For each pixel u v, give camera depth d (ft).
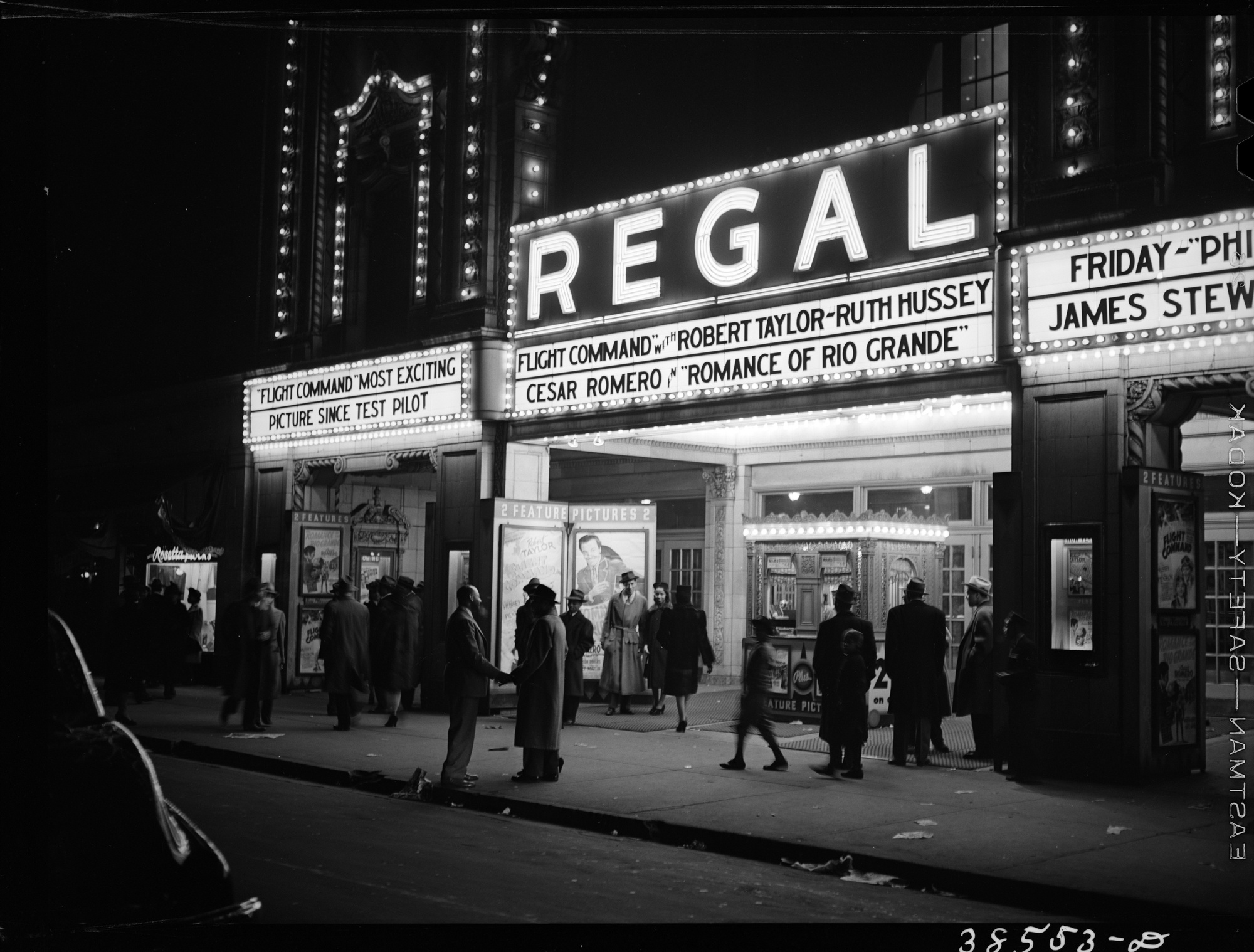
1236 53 41.50
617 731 55.62
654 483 82.89
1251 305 39.34
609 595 66.23
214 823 34.58
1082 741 42.19
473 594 41.86
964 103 56.13
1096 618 42.22
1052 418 44.39
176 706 67.72
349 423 73.36
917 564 60.90
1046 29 45.78
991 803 37.24
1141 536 41.52
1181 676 42.65
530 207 67.31
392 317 75.36
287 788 42.47
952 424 66.03
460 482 66.64
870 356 50.03
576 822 35.83
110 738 18.89
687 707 65.16
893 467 69.21
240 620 56.08
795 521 60.29
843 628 43.27
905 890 28.43
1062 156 45.09
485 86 67.97
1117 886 26.68
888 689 57.98
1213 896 25.80
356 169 77.36
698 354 56.59
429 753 48.49
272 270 81.82
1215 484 57.93
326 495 80.89
